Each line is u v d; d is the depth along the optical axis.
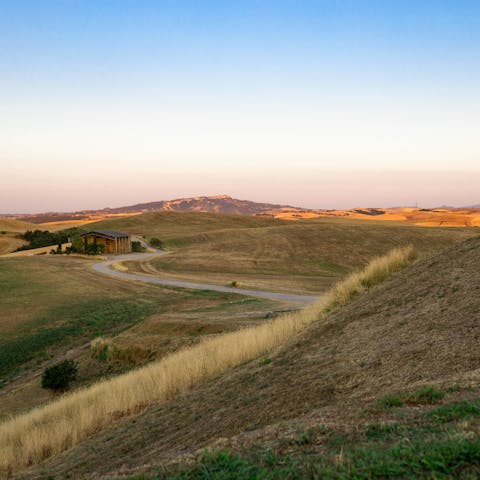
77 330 32.78
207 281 52.84
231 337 16.98
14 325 33.97
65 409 15.56
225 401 9.34
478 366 6.23
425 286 10.84
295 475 4.05
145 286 50.09
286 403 7.50
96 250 84.88
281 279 54.62
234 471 4.38
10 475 10.87
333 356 9.15
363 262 69.62
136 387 14.45
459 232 89.56
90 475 8.12
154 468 5.08
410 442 4.20
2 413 20.36
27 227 160.12
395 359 7.57
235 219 162.25
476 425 4.28
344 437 4.80
